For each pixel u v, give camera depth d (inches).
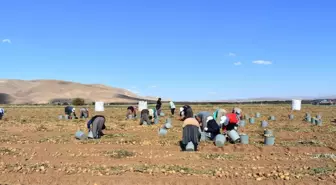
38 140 813.2
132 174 488.4
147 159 587.2
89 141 789.9
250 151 674.2
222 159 584.4
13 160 589.9
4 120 1439.5
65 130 1031.0
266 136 770.8
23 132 987.3
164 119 1371.8
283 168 514.3
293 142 770.2
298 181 449.1
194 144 678.5
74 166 537.3
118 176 479.2
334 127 1087.0
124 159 589.9
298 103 2260.1
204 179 461.7
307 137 861.8
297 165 536.4
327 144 743.7
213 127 786.8
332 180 452.4
